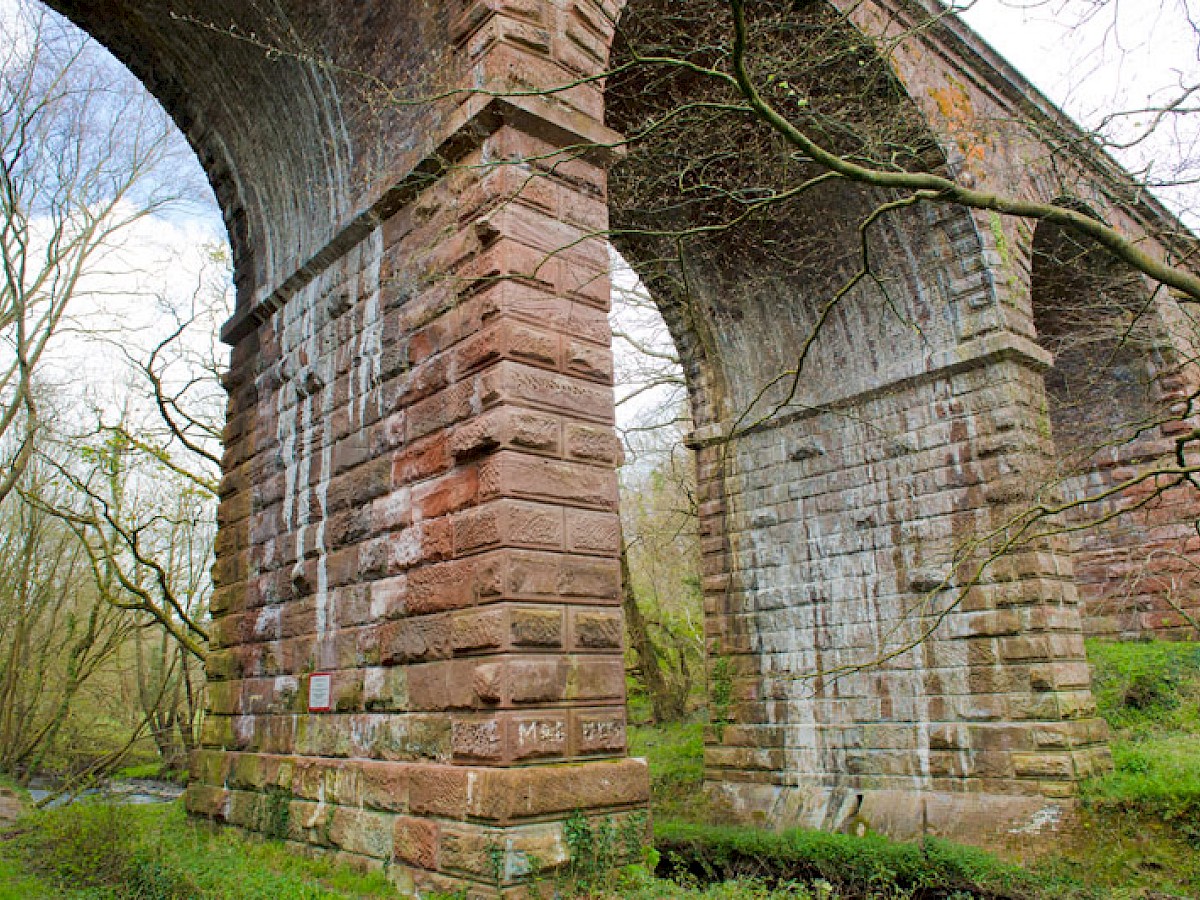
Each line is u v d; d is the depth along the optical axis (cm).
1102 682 1781
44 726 2678
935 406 1633
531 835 781
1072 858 1217
